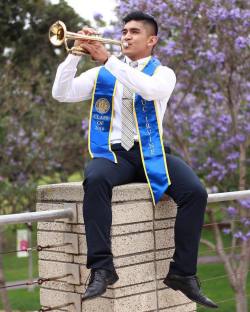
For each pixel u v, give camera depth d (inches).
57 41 172.9
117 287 178.5
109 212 173.3
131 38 186.7
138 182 190.9
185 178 182.5
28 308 457.7
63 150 587.8
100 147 185.3
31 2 595.8
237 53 400.8
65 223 186.2
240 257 373.4
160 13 396.5
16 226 513.0
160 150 185.2
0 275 417.7
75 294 186.2
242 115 425.1
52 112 582.6
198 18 398.3
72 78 185.8
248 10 394.9
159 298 190.1
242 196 213.2
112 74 183.3
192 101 437.4
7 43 599.2
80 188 182.2
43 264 193.9
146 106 186.7
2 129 539.2
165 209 191.3
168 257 192.4
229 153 430.6
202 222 184.4
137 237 184.1
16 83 565.3
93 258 170.6
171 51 397.7
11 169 548.1
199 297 183.6
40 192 192.2
